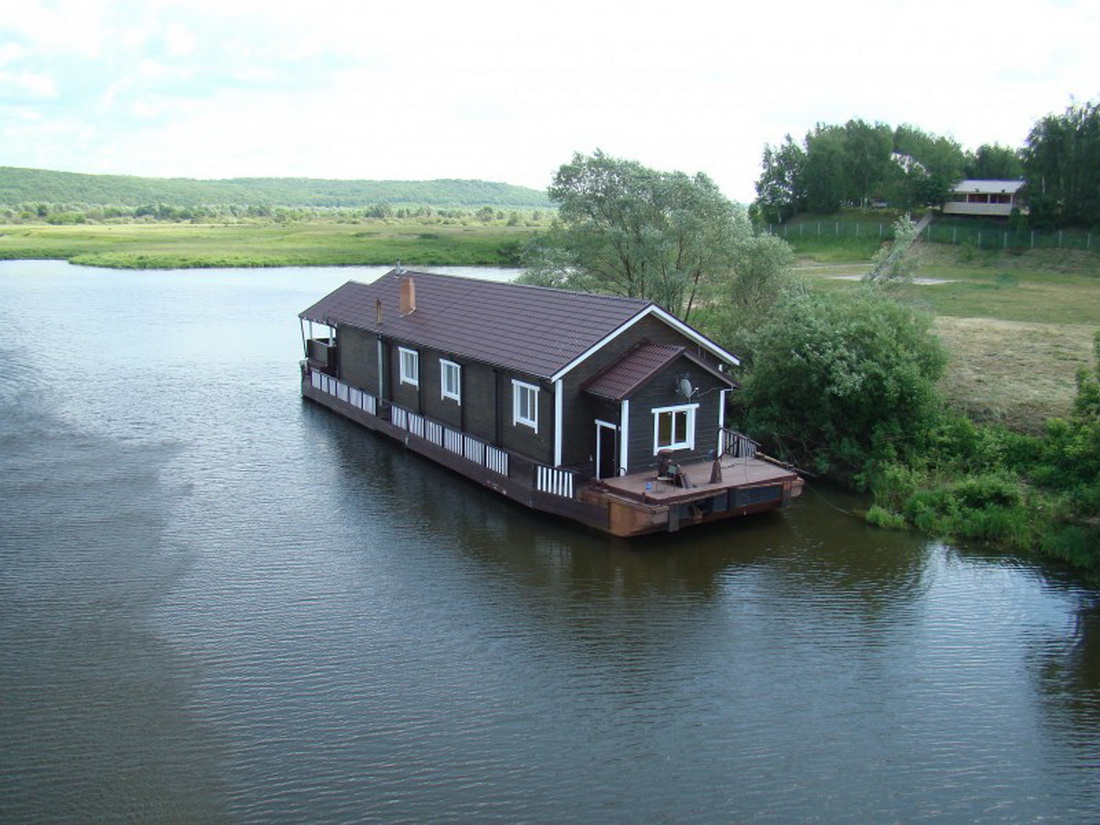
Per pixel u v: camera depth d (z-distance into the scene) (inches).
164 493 1119.0
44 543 954.1
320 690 676.1
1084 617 808.9
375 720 637.9
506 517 1043.9
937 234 3080.7
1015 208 3171.8
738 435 1132.5
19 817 536.7
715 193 1720.0
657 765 591.8
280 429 1432.1
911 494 1075.3
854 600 839.1
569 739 617.9
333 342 1667.1
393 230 6879.9
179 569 892.0
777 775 583.8
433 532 995.3
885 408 1190.9
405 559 921.5
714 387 1075.3
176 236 6043.3
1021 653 745.0
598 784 571.5
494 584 864.9
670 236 1697.8
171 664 712.4
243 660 719.1
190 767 584.7
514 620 792.3
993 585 872.9
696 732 628.1
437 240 5590.6
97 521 1020.5
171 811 543.8
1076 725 644.7
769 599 839.7
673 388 1042.7
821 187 3821.4
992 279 2442.2
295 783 569.3
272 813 542.0
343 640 752.3
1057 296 2121.1
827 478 1200.2
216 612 800.9
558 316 1138.7
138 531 991.6
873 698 674.8
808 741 620.4
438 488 1147.3
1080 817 550.6
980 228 3070.9
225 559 917.8
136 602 819.4
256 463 1246.9
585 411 1048.8
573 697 669.9
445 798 556.7
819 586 868.6
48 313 2682.1
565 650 740.7
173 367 1913.1
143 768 583.5
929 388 1192.8
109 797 555.5
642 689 682.2
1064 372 1395.2
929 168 3671.3
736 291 1637.6
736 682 694.5
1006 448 1138.0
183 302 2997.0
